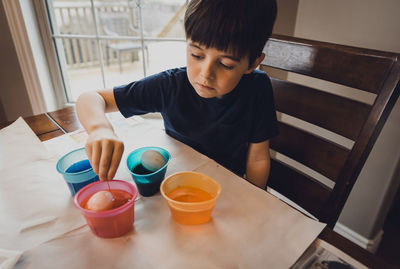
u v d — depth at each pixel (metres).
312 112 0.73
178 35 1.98
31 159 0.59
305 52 0.71
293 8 1.07
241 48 0.51
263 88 0.75
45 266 0.37
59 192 0.51
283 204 0.49
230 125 0.74
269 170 0.77
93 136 0.52
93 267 0.37
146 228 0.44
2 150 0.61
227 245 0.41
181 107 0.73
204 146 0.78
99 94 0.71
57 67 1.48
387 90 0.58
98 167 0.47
